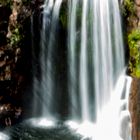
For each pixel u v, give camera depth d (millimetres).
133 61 10867
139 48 10875
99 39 11031
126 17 11180
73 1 11031
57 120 11438
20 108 11242
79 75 11258
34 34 10977
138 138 9141
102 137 10359
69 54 11242
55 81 11477
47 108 11648
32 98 11500
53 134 10555
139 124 9172
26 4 10617
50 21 11141
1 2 10023
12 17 10305
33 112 11570
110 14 11016
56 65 11359
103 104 11062
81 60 11172
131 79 10523
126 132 9844
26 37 10805
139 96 9352
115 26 11070
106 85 11094
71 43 11164
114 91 10930
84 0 10992
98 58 11086
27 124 11141
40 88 11516
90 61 11117
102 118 10883
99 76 11141
